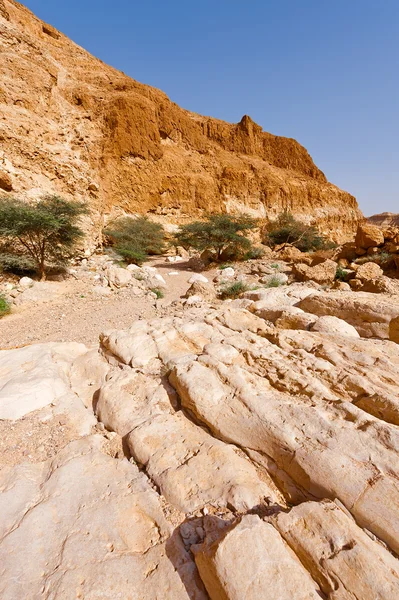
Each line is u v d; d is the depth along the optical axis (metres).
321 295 6.63
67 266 15.49
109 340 4.81
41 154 18.75
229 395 3.12
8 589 1.83
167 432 3.00
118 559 1.98
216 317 5.73
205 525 2.11
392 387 3.00
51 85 24.78
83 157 23.48
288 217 38.31
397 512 1.87
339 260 18.58
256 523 1.82
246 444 2.73
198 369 3.52
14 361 4.52
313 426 2.54
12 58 22.11
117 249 23.56
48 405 3.69
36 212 12.46
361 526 1.93
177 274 19.44
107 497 2.44
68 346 5.38
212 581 1.70
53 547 2.09
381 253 17.62
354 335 4.93
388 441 2.25
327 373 3.33
